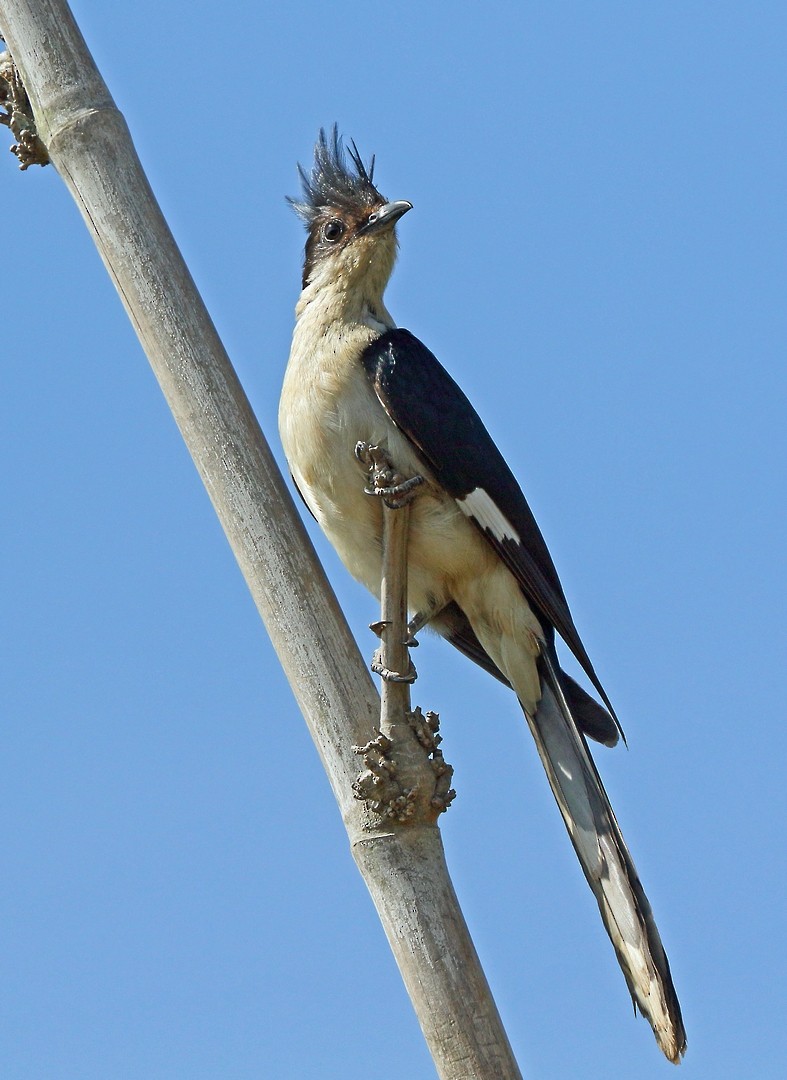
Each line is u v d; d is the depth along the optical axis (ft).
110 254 23.57
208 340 23.16
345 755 21.79
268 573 22.36
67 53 24.32
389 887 21.16
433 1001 20.54
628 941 28.19
